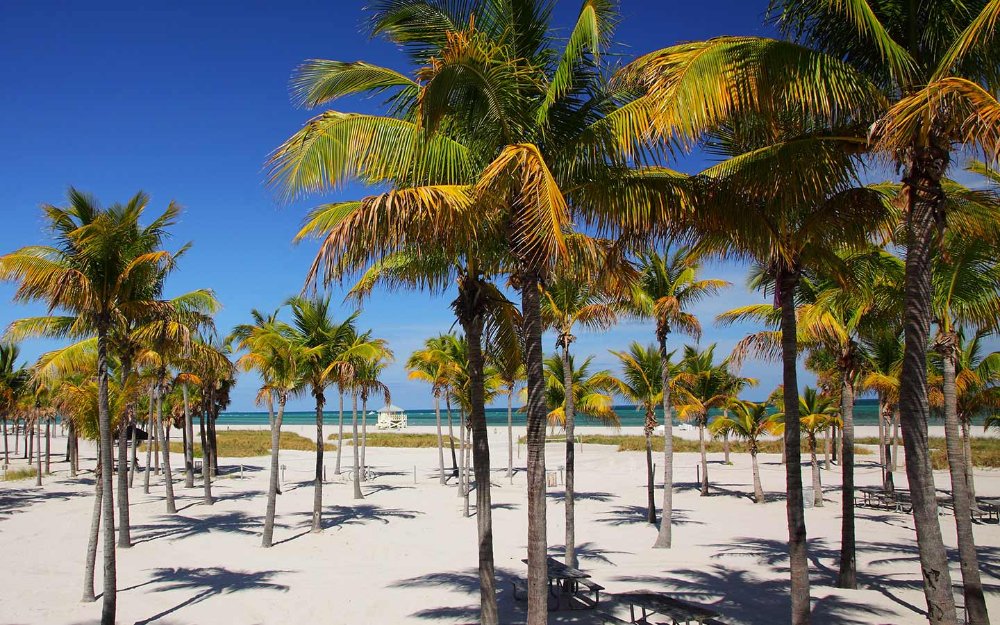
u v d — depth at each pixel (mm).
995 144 4547
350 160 6309
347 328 18516
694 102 5246
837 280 9000
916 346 5898
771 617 9508
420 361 26766
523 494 25891
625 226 6840
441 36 6602
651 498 19078
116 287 10562
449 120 6977
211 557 14688
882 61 6160
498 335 10094
